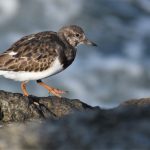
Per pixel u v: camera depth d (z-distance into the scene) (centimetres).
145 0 3109
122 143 586
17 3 2781
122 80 2519
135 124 629
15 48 1163
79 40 1259
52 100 1046
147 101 937
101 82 2489
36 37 1191
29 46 1160
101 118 654
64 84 2419
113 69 2539
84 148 585
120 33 2812
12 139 623
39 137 621
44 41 1179
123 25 2883
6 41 2622
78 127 632
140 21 2939
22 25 2727
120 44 2736
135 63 2581
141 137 596
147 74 2544
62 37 1234
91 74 2492
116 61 2581
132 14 2978
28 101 999
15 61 1146
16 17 2750
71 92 2408
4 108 977
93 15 2880
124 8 3005
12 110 977
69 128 633
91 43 1270
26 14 2770
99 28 2819
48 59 1159
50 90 1194
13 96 999
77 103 1059
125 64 2570
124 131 612
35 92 2323
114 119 648
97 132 615
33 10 2791
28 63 1146
